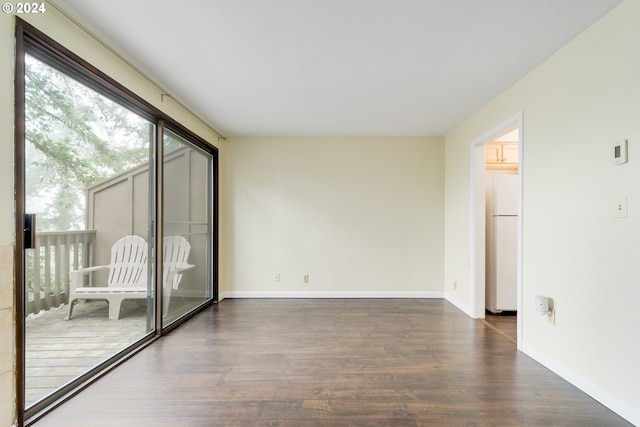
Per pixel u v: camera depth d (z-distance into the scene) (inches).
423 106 123.3
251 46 81.0
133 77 90.2
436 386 76.4
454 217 152.4
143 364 87.6
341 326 120.3
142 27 72.8
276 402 69.5
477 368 85.9
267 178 165.5
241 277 164.9
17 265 57.5
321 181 165.3
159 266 107.5
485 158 141.5
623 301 64.7
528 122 95.0
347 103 120.1
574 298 77.2
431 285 164.1
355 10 66.4
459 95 112.1
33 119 64.1
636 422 61.4
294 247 165.5
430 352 96.2
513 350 98.0
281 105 122.6
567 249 79.7
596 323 71.0
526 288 95.3
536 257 91.2
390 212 164.7
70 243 76.5
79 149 77.6
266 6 65.1
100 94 82.9
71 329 77.4
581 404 69.2
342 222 165.2
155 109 101.3
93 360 84.5
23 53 58.0
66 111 72.9
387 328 118.2
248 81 101.3
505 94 107.5
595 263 71.4
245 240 165.3
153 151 105.7
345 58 86.8
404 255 164.4
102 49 78.0
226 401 69.8
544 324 87.7
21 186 57.8
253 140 166.1
